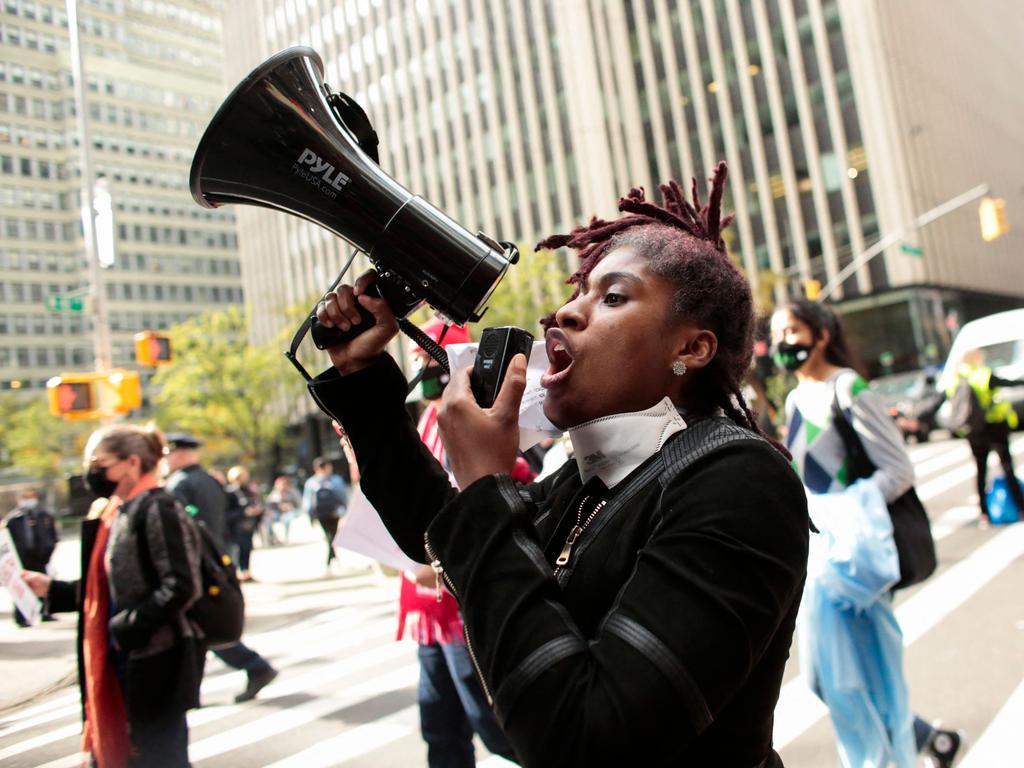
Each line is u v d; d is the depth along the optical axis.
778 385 13.90
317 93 1.14
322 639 6.57
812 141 32.38
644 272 1.13
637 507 1.04
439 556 0.98
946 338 33.03
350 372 1.29
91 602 2.73
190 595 2.67
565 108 35.09
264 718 4.37
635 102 35.88
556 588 0.95
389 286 1.17
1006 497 8.03
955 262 36.56
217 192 1.17
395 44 39.53
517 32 36.31
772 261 33.12
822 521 2.53
